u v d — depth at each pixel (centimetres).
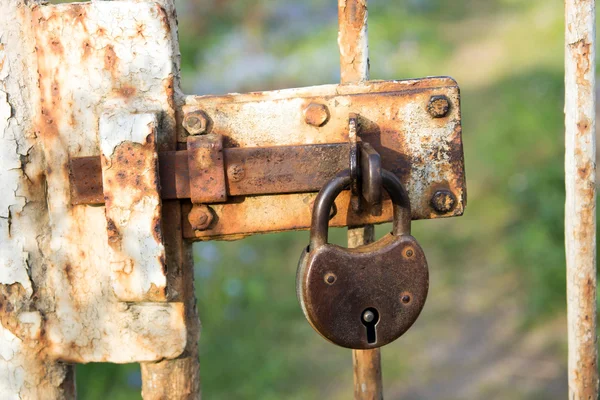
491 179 540
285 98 111
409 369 358
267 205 112
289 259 480
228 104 111
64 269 115
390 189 108
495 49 834
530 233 441
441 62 822
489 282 425
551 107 629
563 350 359
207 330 394
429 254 463
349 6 116
